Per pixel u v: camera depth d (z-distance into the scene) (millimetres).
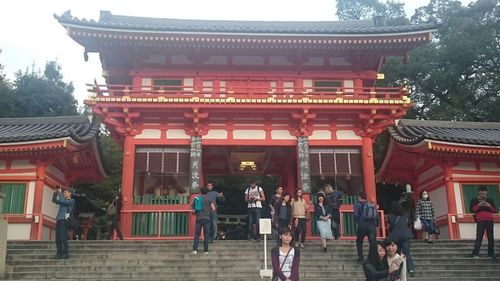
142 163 23062
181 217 21922
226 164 29578
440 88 44719
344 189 24812
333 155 23641
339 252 17234
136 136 23281
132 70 24812
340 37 23312
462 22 44875
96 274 15055
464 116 41406
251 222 19531
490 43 42938
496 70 44062
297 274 8719
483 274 15578
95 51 24266
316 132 23781
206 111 22828
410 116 45500
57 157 22562
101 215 38562
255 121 23844
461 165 24062
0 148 21203
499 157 23469
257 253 16891
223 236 29547
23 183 22188
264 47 23984
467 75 45688
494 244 18781
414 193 28141
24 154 21844
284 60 25500
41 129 24859
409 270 14844
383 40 23516
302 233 17719
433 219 19781
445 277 14961
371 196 22547
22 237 21438
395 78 45156
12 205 21844
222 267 15586
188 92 22938
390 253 9031
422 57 44125
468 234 23062
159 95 22703
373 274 8852
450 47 43781
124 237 21375
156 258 16422
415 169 27734
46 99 53062
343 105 22797
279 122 23875
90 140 24047
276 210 18156
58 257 16094
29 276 14938
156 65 25031
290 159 28500
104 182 45969
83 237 35781
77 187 44625
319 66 25500
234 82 25062
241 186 47094
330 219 18000
